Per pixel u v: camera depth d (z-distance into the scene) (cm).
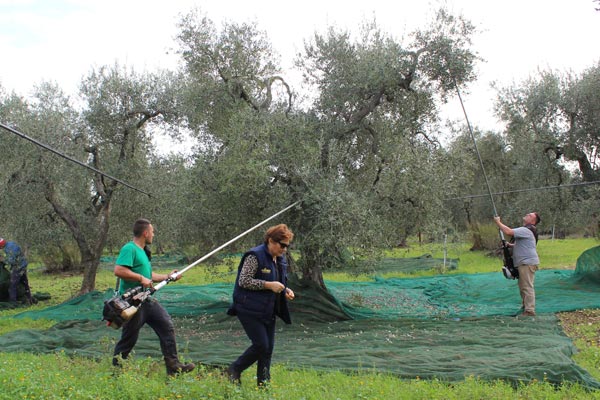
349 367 654
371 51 1068
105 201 1380
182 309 1188
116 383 485
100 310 1209
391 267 2120
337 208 898
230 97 1120
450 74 1062
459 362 654
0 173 1352
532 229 1045
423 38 1064
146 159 1409
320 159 980
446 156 1085
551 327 894
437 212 1080
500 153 2514
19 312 1314
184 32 1111
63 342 836
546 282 1396
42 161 1290
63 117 1335
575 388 556
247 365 534
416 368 635
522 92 1652
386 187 1028
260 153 945
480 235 2533
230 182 948
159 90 1353
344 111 1107
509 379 582
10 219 1352
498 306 1180
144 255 581
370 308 1195
